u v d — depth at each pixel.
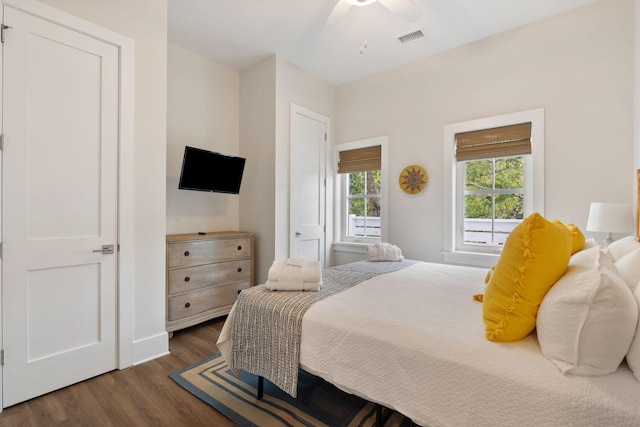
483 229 3.11
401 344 1.17
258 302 1.67
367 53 3.29
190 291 2.74
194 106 3.30
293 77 3.51
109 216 2.04
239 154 3.70
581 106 2.51
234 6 2.54
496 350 1.04
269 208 3.35
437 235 3.28
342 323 1.36
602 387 0.86
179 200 3.18
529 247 1.06
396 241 3.57
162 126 2.32
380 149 3.77
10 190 1.66
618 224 2.06
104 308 2.02
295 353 1.46
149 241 2.26
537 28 2.71
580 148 2.51
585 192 2.49
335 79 3.93
